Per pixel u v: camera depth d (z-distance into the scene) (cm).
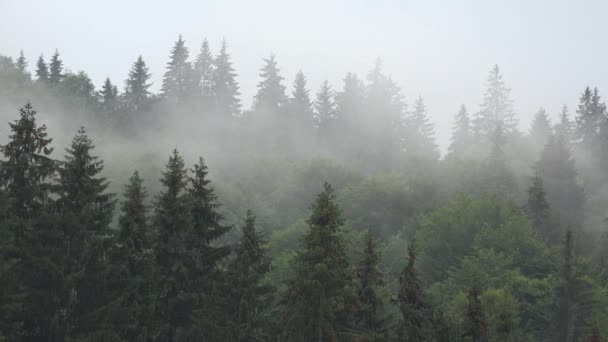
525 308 3622
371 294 2216
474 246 4056
